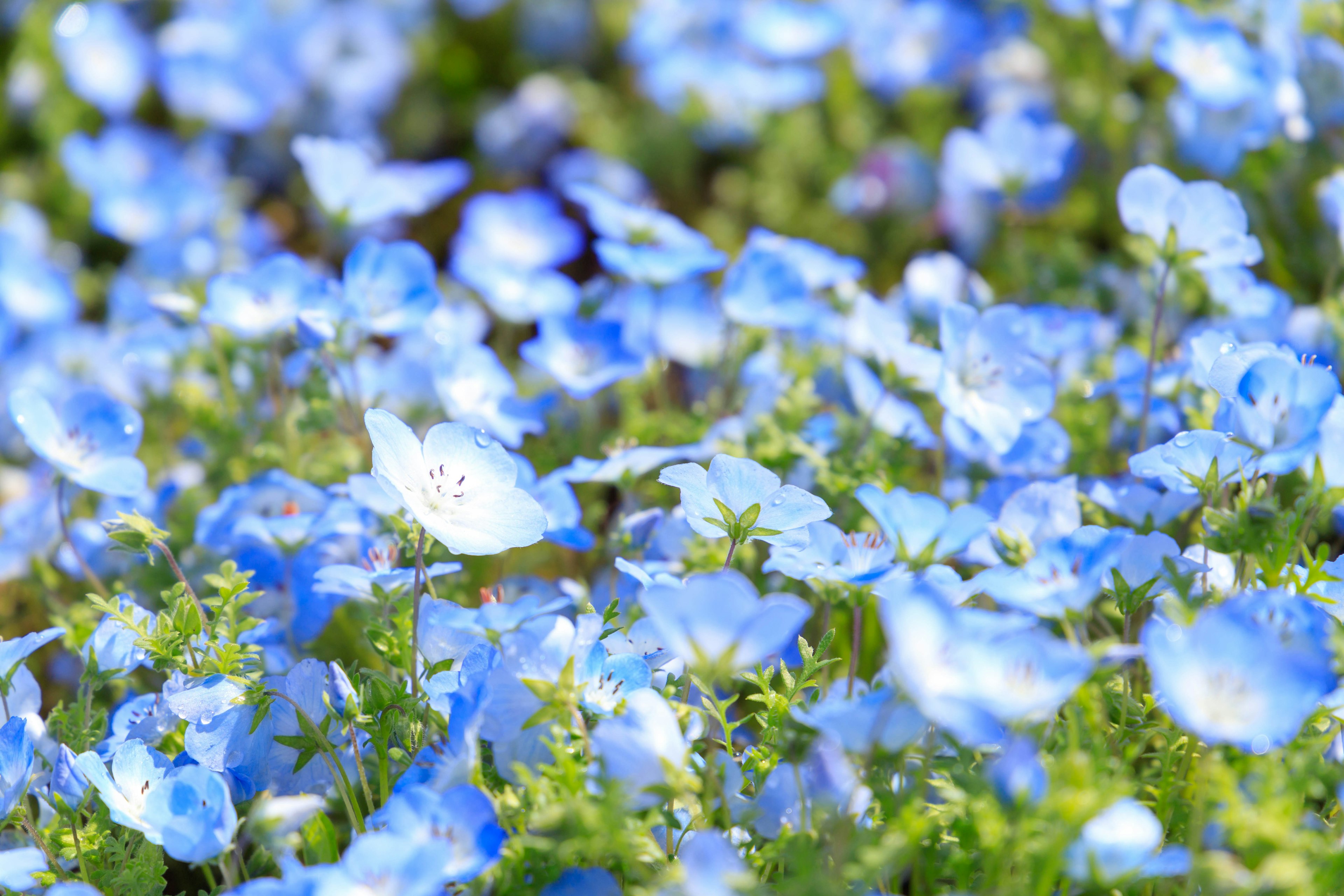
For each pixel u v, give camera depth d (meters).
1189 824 0.60
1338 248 0.73
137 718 0.62
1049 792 0.57
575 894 0.59
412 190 0.75
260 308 0.67
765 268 0.71
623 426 0.71
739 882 0.56
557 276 0.75
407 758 0.61
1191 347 0.65
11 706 0.62
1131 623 0.65
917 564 0.59
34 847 0.61
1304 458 0.59
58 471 0.65
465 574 0.66
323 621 0.65
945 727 0.59
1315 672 0.56
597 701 0.60
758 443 0.68
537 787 0.58
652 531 0.66
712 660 0.57
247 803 0.62
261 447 0.69
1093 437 0.69
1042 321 0.71
